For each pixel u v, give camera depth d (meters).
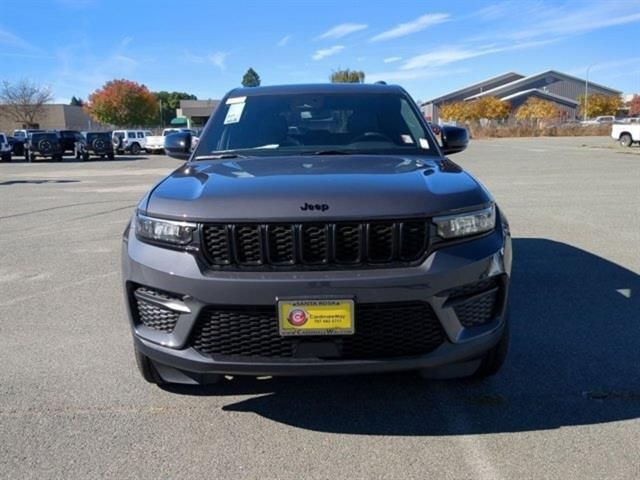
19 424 3.07
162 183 3.27
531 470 2.60
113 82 84.69
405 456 2.73
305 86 4.69
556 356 3.80
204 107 76.81
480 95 86.88
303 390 3.40
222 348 2.76
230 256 2.70
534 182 14.74
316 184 2.85
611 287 5.27
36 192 14.92
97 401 3.31
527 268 5.95
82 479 2.60
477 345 2.84
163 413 3.17
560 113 77.25
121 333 4.38
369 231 2.67
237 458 2.74
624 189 12.84
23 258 6.95
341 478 2.57
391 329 2.72
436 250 2.74
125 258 3.00
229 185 2.93
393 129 4.16
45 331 4.44
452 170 3.34
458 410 3.14
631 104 87.38
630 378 3.48
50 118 86.19
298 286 2.62
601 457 2.68
